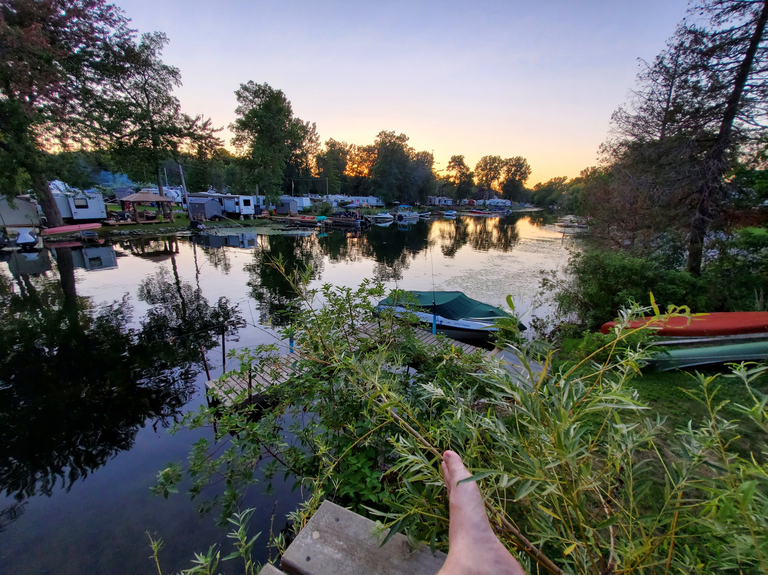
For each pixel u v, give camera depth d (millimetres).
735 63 8281
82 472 4141
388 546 1083
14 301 10969
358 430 2336
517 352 893
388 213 51188
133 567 3029
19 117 16750
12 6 17156
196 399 5730
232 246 22938
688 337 5105
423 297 9258
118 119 23391
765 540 601
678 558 946
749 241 8164
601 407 751
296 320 2977
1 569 3035
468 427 1077
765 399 753
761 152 8148
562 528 859
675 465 871
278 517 3395
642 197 10000
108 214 30375
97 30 20938
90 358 7195
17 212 21969
